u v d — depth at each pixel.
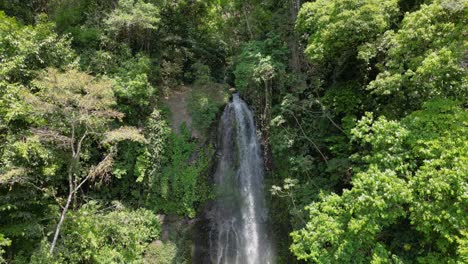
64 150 11.17
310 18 11.03
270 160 13.43
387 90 8.23
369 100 10.70
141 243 11.55
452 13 7.63
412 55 8.40
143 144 12.86
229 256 12.92
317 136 12.05
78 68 12.26
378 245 6.83
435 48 7.95
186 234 12.30
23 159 9.52
